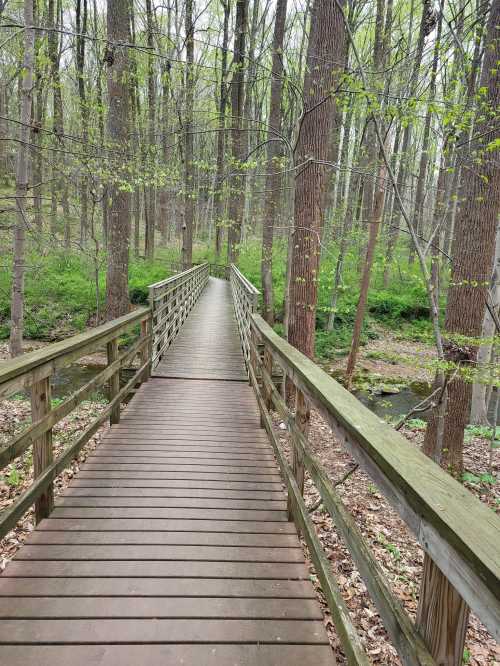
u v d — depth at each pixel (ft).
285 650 6.17
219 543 8.65
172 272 66.95
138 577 7.53
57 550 8.21
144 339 20.40
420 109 18.13
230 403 18.25
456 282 21.07
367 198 53.42
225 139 66.95
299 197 27.25
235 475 11.80
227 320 39.83
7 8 33.01
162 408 17.39
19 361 7.84
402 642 3.74
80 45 50.31
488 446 25.81
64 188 43.37
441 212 23.21
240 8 57.11
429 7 18.20
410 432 27.35
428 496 3.63
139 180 30.94
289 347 11.48
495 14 18.13
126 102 35.45
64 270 53.67
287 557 8.27
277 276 64.80
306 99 26.14
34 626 6.37
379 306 56.03
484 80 18.86
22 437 7.51
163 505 10.09
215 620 6.64
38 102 47.24
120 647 6.08
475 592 2.82
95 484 11.01
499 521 3.26
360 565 4.81
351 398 6.69
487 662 10.50
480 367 16.16
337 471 20.61
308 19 50.60
